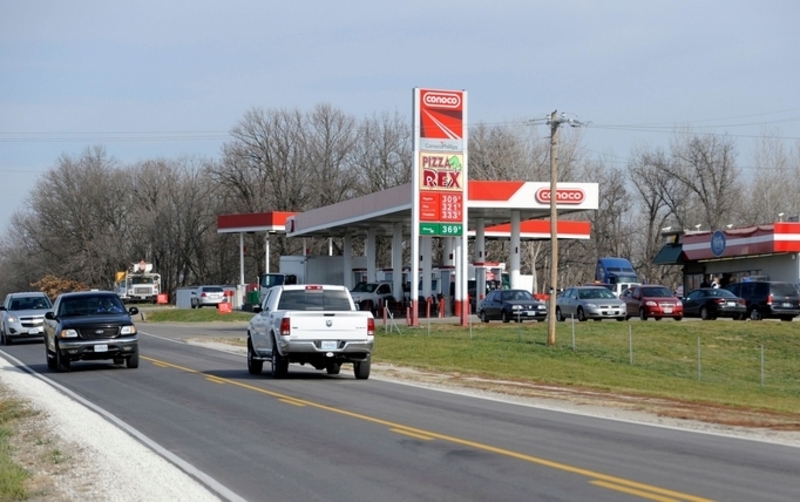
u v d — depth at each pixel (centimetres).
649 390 2806
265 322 2639
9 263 13350
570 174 9519
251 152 10938
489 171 9194
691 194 9600
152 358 3441
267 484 1164
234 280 11912
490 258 10306
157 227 11806
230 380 2569
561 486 1128
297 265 7762
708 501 1035
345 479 1189
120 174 12038
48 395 2258
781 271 6338
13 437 1667
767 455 1360
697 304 5278
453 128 4772
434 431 1599
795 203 8894
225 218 8962
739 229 6500
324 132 11056
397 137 10944
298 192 10906
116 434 1611
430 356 3653
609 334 4266
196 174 12031
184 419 1778
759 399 2773
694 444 1470
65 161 11869
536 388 2556
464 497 1073
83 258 11588
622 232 10569
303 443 1478
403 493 1100
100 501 1102
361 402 2052
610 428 1666
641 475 1196
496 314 5184
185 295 9394
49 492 1157
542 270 10488
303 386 2411
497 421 1750
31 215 12100
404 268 7394
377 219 6297
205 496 1102
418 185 4731
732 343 4144
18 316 4316
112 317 2919
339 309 2648
